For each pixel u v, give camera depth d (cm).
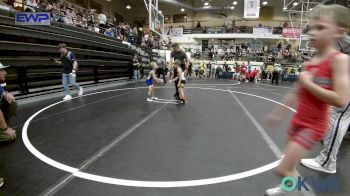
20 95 767
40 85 897
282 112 215
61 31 1032
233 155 336
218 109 668
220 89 1219
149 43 2291
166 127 475
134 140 396
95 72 1241
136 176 274
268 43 2984
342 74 142
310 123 163
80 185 254
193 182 261
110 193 239
